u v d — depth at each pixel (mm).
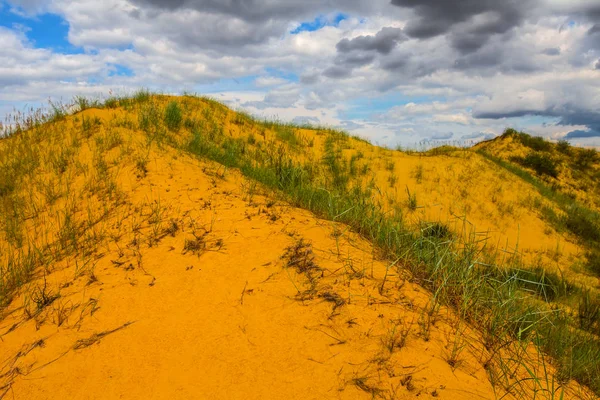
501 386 2357
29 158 6441
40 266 3887
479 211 10828
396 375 2312
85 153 6496
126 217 4684
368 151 13234
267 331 2715
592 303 4953
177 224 4426
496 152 20125
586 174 19641
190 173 6105
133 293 3230
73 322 2926
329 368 2369
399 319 2848
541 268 7484
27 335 2828
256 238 4098
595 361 3006
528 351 2941
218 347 2588
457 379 2332
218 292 3184
